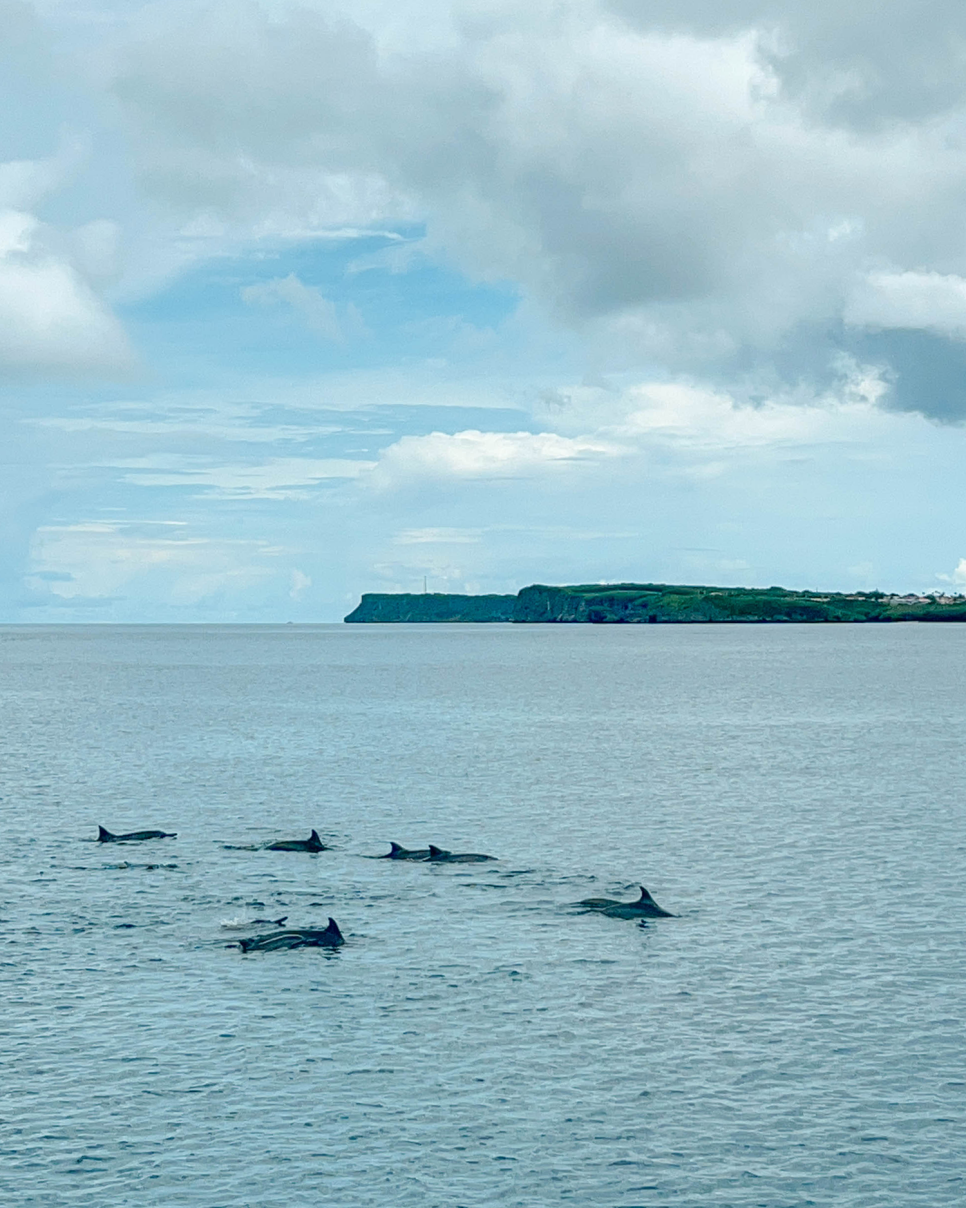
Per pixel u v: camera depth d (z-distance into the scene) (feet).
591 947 127.03
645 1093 92.58
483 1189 79.61
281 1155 83.71
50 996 112.27
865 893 149.69
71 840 184.55
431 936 131.23
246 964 121.60
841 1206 77.71
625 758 287.69
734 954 124.67
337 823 199.72
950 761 280.51
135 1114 89.30
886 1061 98.02
